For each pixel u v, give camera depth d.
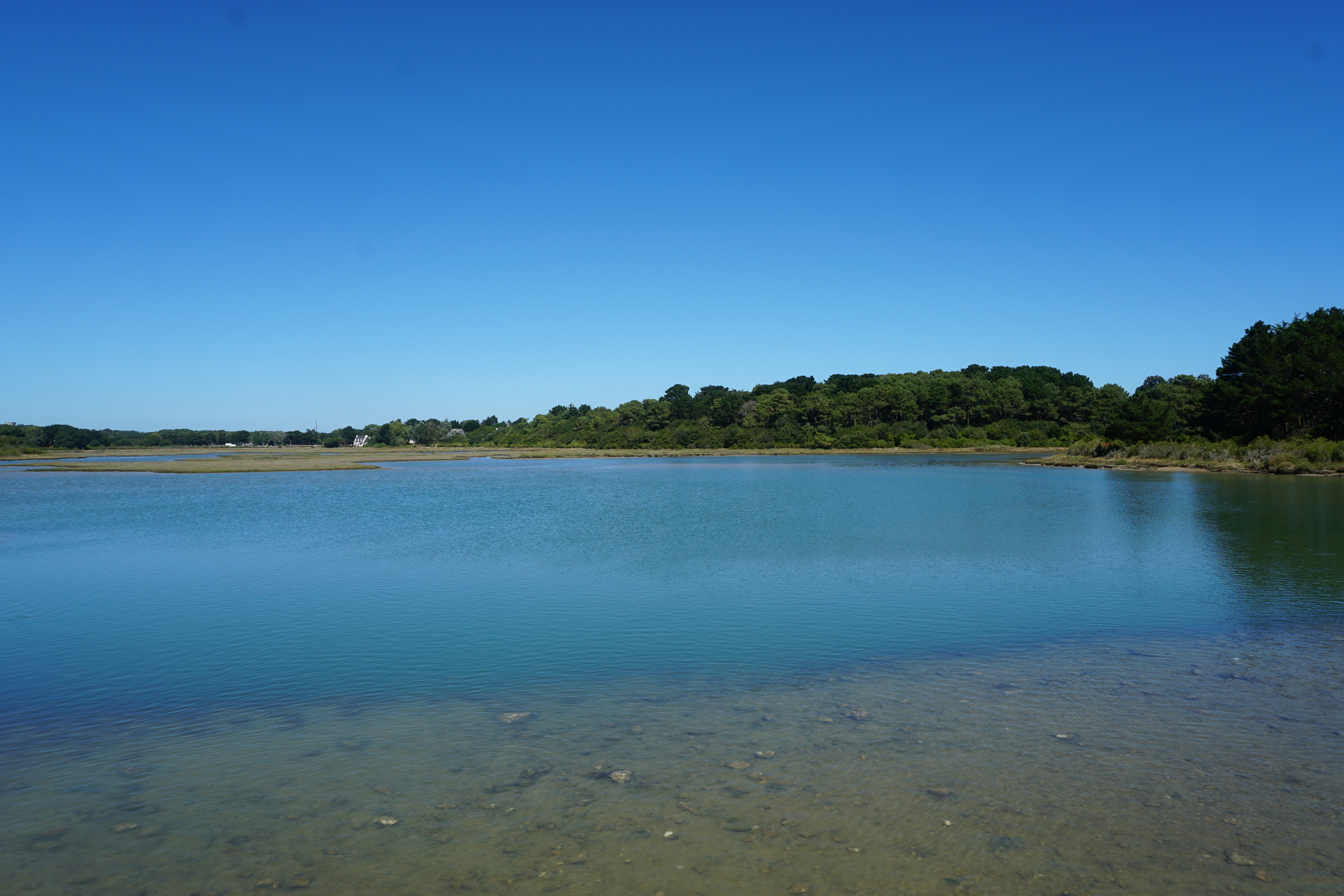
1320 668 14.80
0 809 9.65
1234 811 9.16
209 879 8.03
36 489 68.25
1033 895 7.59
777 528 36.75
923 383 194.25
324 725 12.48
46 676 15.30
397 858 8.38
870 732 11.77
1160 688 13.72
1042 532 34.59
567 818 9.21
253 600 22.03
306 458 151.25
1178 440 97.75
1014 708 12.77
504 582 24.22
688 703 13.25
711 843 8.60
